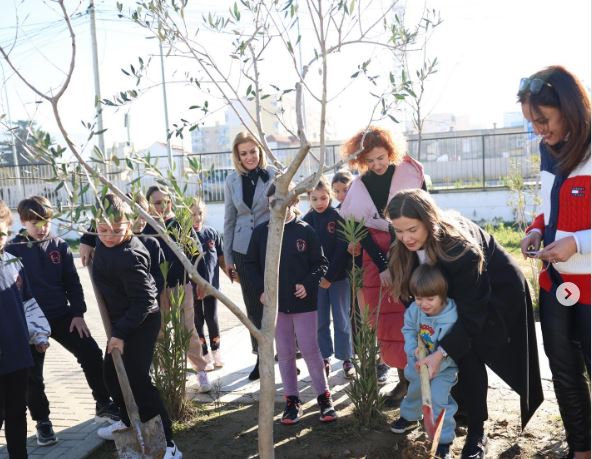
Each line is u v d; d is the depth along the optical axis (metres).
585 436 3.15
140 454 3.43
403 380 4.30
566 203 2.83
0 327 3.29
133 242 3.57
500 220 17.42
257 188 4.93
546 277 3.07
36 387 4.02
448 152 19.12
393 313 4.07
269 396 2.79
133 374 3.58
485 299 3.19
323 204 5.35
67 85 2.31
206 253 5.55
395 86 2.73
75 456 3.83
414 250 3.35
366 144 4.05
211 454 3.72
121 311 3.64
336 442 3.75
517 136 18.47
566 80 2.66
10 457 3.45
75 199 2.29
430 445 3.13
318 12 2.48
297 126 2.72
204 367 4.82
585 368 3.15
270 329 2.78
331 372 5.25
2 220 3.40
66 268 4.43
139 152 2.65
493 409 4.08
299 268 4.16
